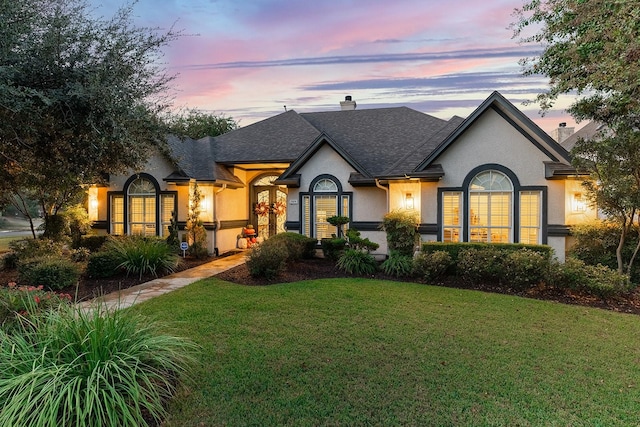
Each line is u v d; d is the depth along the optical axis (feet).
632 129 28.53
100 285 29.99
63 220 43.78
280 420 11.09
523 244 32.42
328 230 46.47
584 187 31.73
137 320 14.33
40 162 26.02
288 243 37.96
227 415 11.32
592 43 28.73
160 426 10.74
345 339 17.69
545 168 36.70
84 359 11.28
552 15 32.37
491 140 38.27
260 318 20.76
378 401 12.19
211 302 24.17
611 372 14.55
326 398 12.35
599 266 28.55
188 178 46.78
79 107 21.08
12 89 17.15
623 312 23.79
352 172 45.73
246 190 60.90
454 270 32.60
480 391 12.95
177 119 32.60
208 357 15.38
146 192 49.75
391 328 19.33
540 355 16.11
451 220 39.45
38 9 19.86
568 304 25.22
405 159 44.14
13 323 13.76
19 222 112.06
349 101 65.46
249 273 34.42
